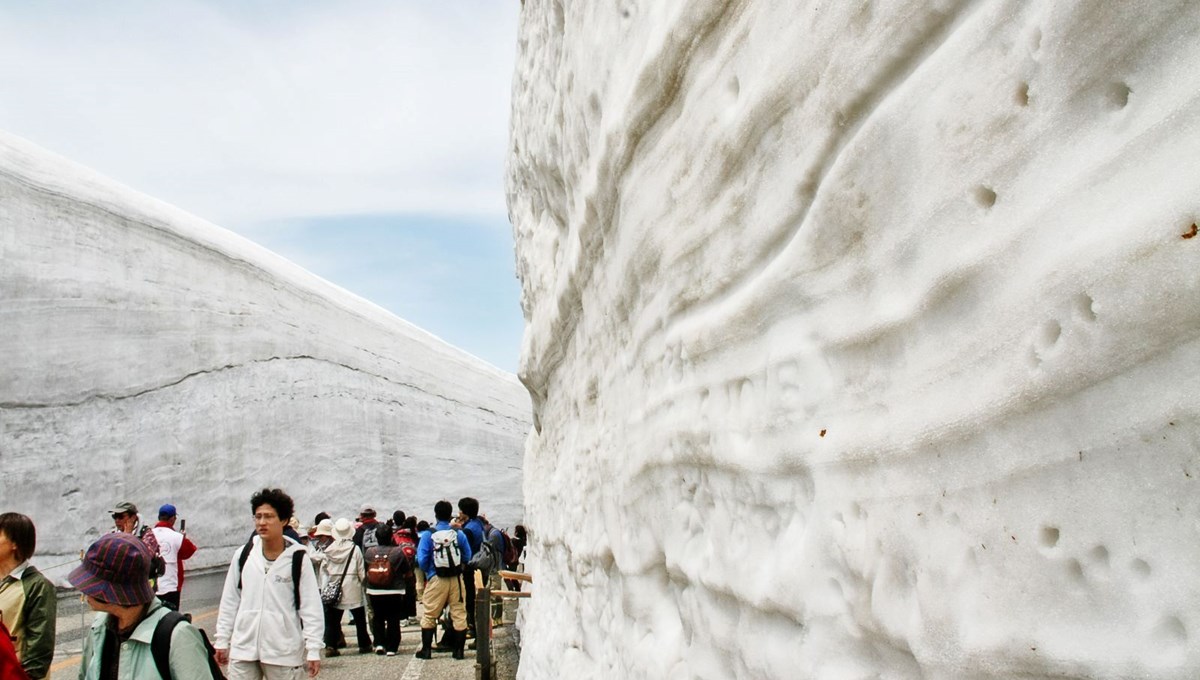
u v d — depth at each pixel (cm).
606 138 287
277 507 506
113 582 312
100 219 2362
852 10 146
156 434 2311
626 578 315
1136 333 96
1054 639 108
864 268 149
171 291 2519
